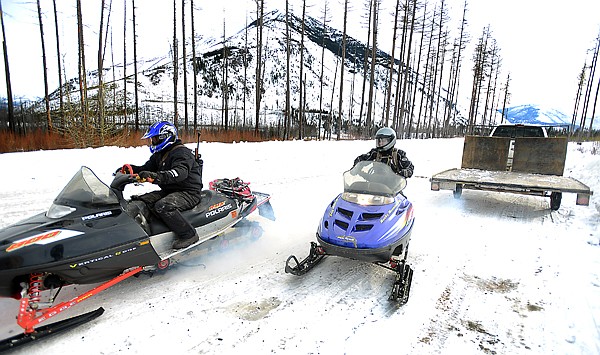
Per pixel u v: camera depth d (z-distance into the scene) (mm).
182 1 21375
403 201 4426
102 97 15266
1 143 13508
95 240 3064
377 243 3707
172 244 3803
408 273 3771
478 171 8305
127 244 3240
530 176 7586
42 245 2801
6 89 17562
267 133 30219
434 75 39750
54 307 2889
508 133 9906
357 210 4031
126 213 3396
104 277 3273
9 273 2668
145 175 3500
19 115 21078
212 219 4234
